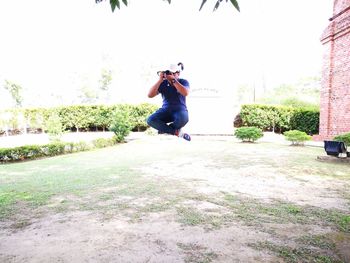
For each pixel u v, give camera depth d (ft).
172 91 10.59
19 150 35.14
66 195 18.69
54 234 12.34
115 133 54.03
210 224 13.24
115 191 19.44
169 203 16.55
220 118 64.69
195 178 23.32
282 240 11.50
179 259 9.96
